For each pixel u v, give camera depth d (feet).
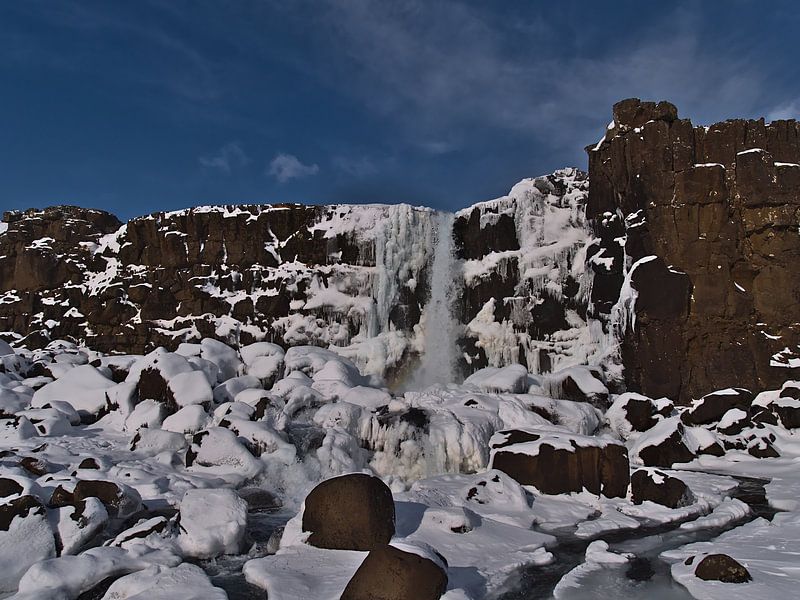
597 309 70.23
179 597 21.59
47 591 22.02
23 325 85.92
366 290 77.00
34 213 92.48
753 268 61.62
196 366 53.52
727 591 22.02
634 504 35.53
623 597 22.63
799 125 63.57
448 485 38.01
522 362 73.87
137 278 82.33
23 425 44.62
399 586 19.77
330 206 79.77
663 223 63.05
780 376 58.34
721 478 41.81
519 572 25.59
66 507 27.14
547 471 37.11
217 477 37.83
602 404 57.06
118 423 49.39
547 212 78.07
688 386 59.93
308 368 58.59
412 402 49.88
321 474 40.37
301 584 22.84
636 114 67.31
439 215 81.25
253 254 79.36
